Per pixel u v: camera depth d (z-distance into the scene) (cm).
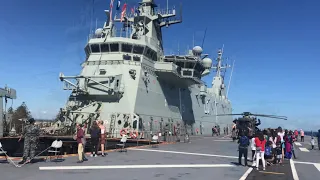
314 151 2436
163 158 1628
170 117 3381
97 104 2803
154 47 3241
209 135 4341
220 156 1816
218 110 5197
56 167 1248
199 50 3775
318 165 1597
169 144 2530
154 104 3088
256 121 3073
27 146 1323
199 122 4253
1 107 2480
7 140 2320
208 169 1315
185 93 3891
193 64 3434
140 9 3403
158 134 2678
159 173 1177
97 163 1391
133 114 2688
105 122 2705
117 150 1955
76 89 2794
